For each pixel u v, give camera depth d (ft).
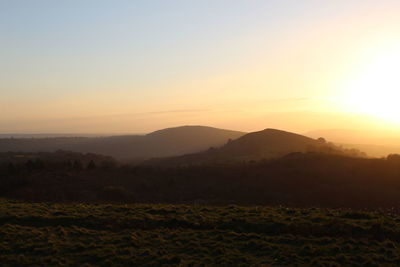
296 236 55.83
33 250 51.72
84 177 205.98
